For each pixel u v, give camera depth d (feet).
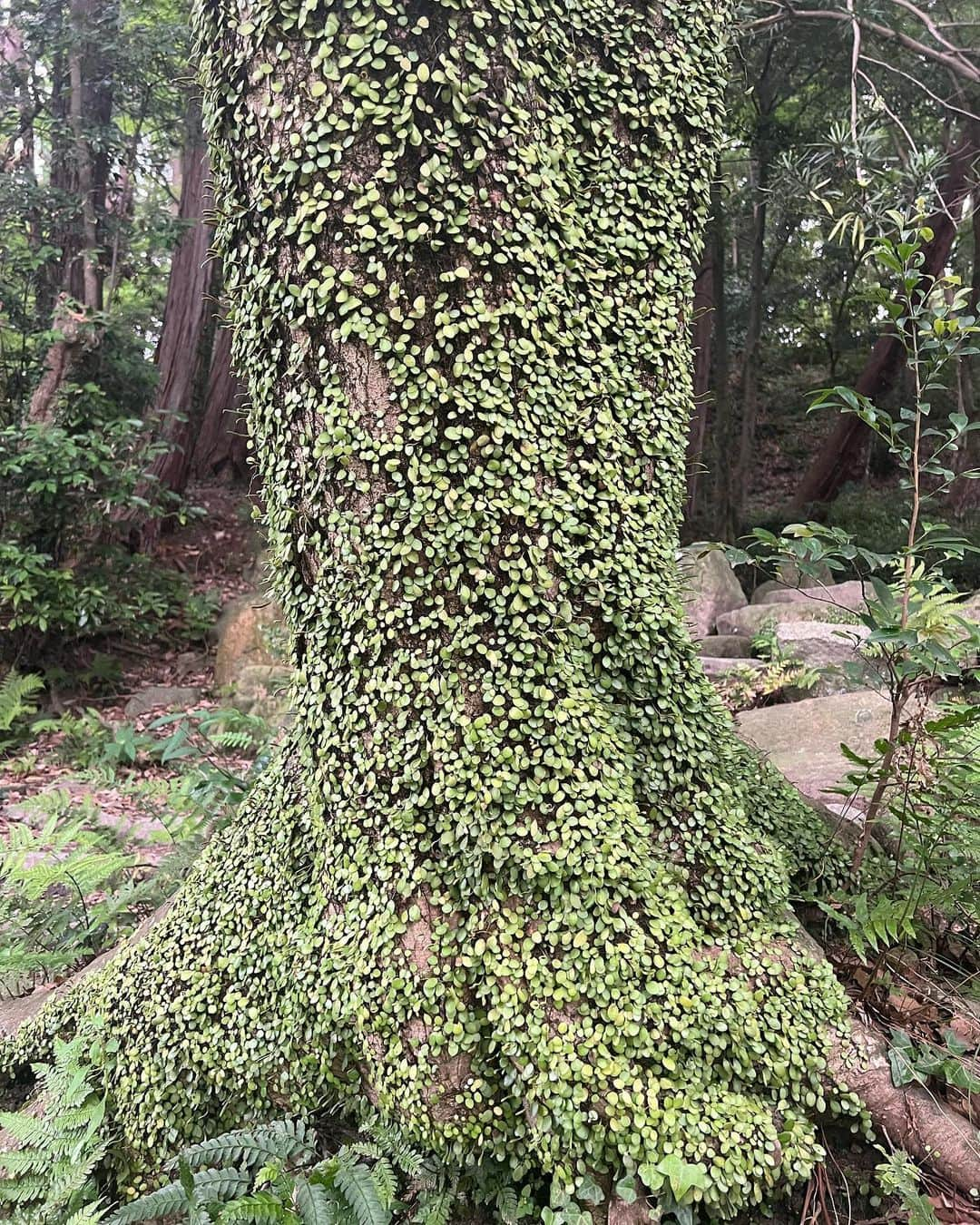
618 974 6.23
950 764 8.01
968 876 7.32
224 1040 7.56
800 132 32.94
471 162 6.54
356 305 6.59
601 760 6.76
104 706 27.55
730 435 42.65
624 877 6.50
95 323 27.04
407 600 6.70
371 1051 6.57
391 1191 6.10
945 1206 5.90
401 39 6.40
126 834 13.76
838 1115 6.38
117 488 26.55
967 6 27.09
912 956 7.70
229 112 7.19
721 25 8.66
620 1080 5.90
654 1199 5.68
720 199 29.66
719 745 7.95
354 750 6.99
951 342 6.88
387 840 6.76
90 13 27.37
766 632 22.22
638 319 7.70
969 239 38.63
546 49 7.24
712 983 6.40
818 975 6.82
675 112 8.00
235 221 7.30
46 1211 6.81
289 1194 6.08
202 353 46.09
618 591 7.15
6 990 10.63
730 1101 6.05
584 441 7.20
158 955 8.44
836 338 48.65
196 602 33.14
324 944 7.11
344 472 6.77
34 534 26.55
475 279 6.64
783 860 7.73
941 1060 6.46
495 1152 6.17
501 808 6.48
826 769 13.65
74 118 27.17
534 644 6.72
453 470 6.64
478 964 6.38
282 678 21.76
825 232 34.27
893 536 33.27
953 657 6.97
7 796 19.34
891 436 7.32
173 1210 6.38
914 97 28.73
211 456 45.29
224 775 12.30
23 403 28.02
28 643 26.96
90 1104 7.82
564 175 7.40
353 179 6.51
